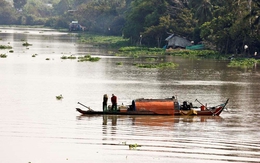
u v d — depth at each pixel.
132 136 115.25
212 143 110.31
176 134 117.88
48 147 105.81
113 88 181.62
